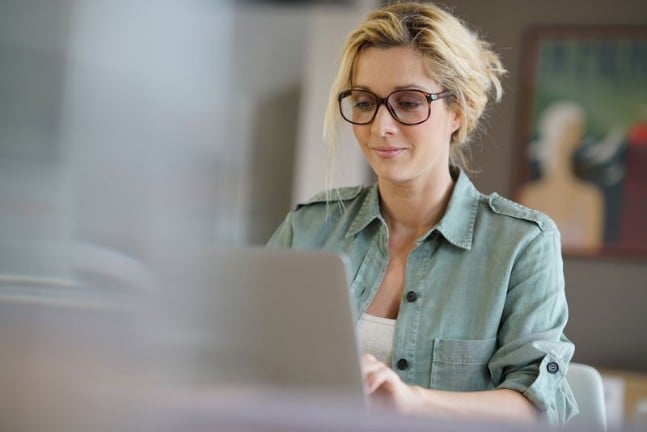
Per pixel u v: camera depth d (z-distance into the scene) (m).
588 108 3.55
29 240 0.74
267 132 4.33
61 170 4.73
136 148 4.69
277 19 4.22
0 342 0.66
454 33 1.47
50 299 0.69
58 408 0.63
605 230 3.52
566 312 1.46
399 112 1.44
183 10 4.61
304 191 3.90
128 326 0.72
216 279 0.85
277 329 0.93
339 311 0.93
